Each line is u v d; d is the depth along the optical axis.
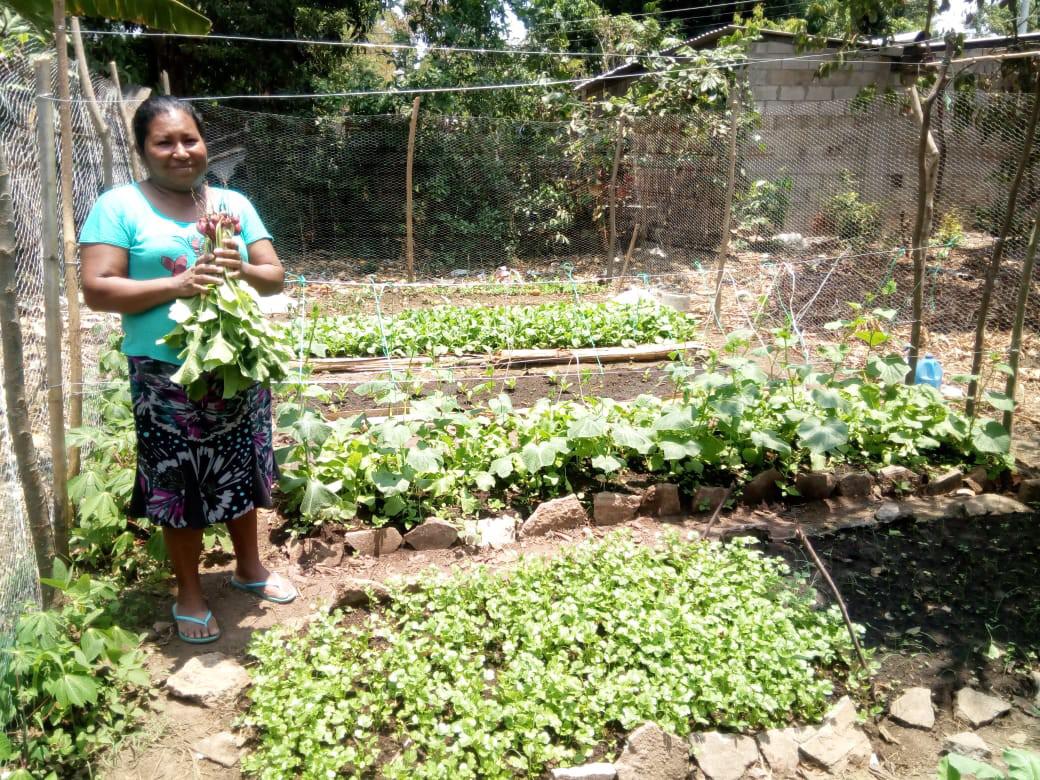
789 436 5.25
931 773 3.07
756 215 12.03
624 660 3.36
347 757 2.88
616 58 17.28
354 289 11.74
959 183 9.43
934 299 8.88
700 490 4.76
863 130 10.91
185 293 3.12
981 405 6.52
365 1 16.75
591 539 4.40
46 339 3.70
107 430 4.88
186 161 3.20
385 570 4.14
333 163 14.50
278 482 4.34
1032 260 5.28
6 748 2.66
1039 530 4.64
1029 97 8.57
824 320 9.09
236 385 3.21
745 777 3.02
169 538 3.46
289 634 3.51
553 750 2.96
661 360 8.13
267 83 16.23
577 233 14.36
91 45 13.95
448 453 4.76
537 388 7.21
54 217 3.63
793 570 4.17
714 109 12.55
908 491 5.04
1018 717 3.35
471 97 16.06
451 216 14.57
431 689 3.17
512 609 3.61
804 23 12.56
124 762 2.96
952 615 3.90
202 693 3.21
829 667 3.53
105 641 3.10
